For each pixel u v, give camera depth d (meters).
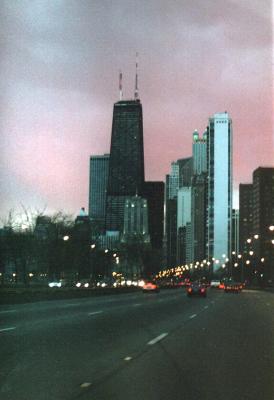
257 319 32.88
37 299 50.00
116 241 173.25
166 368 14.34
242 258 174.25
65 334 22.08
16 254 94.62
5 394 11.05
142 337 21.56
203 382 12.55
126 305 48.00
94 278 123.94
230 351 17.97
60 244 98.94
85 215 130.75
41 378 12.73
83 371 13.69
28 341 19.44
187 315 35.50
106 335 22.08
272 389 11.87
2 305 42.28
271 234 168.12
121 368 14.20
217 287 148.00
